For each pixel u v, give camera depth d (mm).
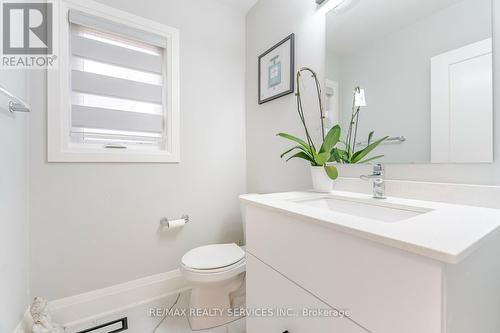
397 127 993
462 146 813
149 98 1616
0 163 929
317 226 652
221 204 1886
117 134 1520
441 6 857
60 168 1318
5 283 964
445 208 740
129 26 1499
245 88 1989
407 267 458
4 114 966
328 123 1273
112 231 1469
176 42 1659
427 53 896
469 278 486
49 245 1290
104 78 1457
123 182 1504
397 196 984
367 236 510
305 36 1402
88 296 1386
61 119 1312
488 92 755
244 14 1973
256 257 941
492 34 747
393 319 482
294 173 1488
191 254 1343
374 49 1069
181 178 1710
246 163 1981
